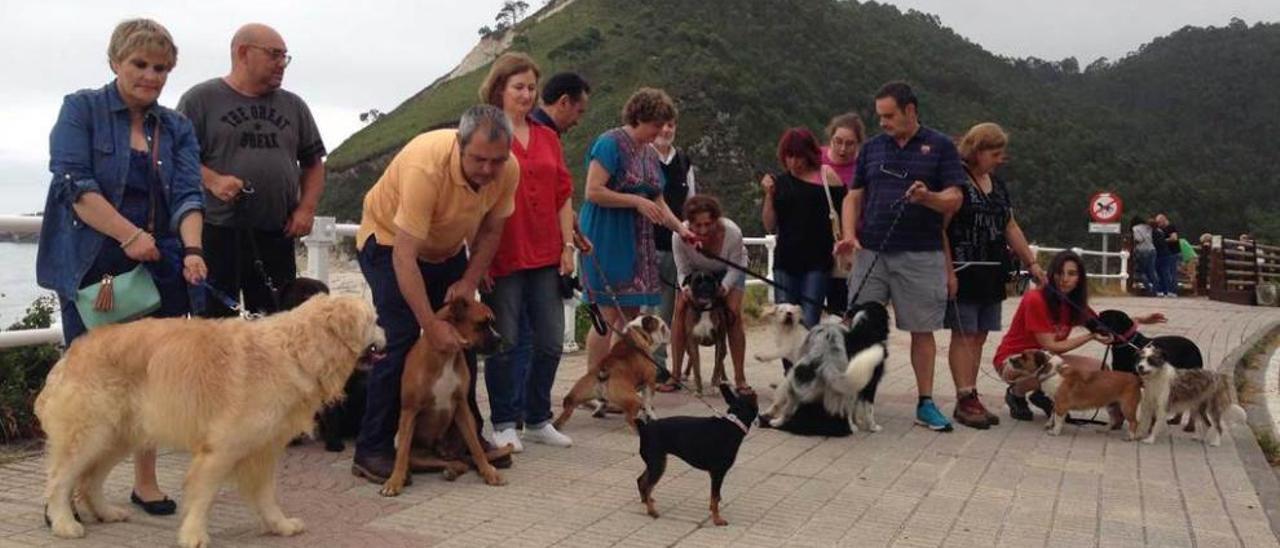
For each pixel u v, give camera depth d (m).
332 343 4.23
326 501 4.93
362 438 5.38
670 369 9.19
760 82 55.50
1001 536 4.71
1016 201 44.94
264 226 5.73
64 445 4.15
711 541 4.50
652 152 7.29
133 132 4.62
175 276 4.71
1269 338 14.42
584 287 7.24
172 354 4.05
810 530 4.71
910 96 6.96
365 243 5.33
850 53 63.97
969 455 6.41
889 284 7.16
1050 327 7.69
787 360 7.79
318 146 6.07
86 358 4.14
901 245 7.01
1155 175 53.31
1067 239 43.81
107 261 4.52
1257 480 6.01
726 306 8.18
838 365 6.70
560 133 6.56
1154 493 5.59
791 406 6.91
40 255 4.56
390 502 4.95
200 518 4.10
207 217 5.57
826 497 5.30
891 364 10.48
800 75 58.62
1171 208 50.62
